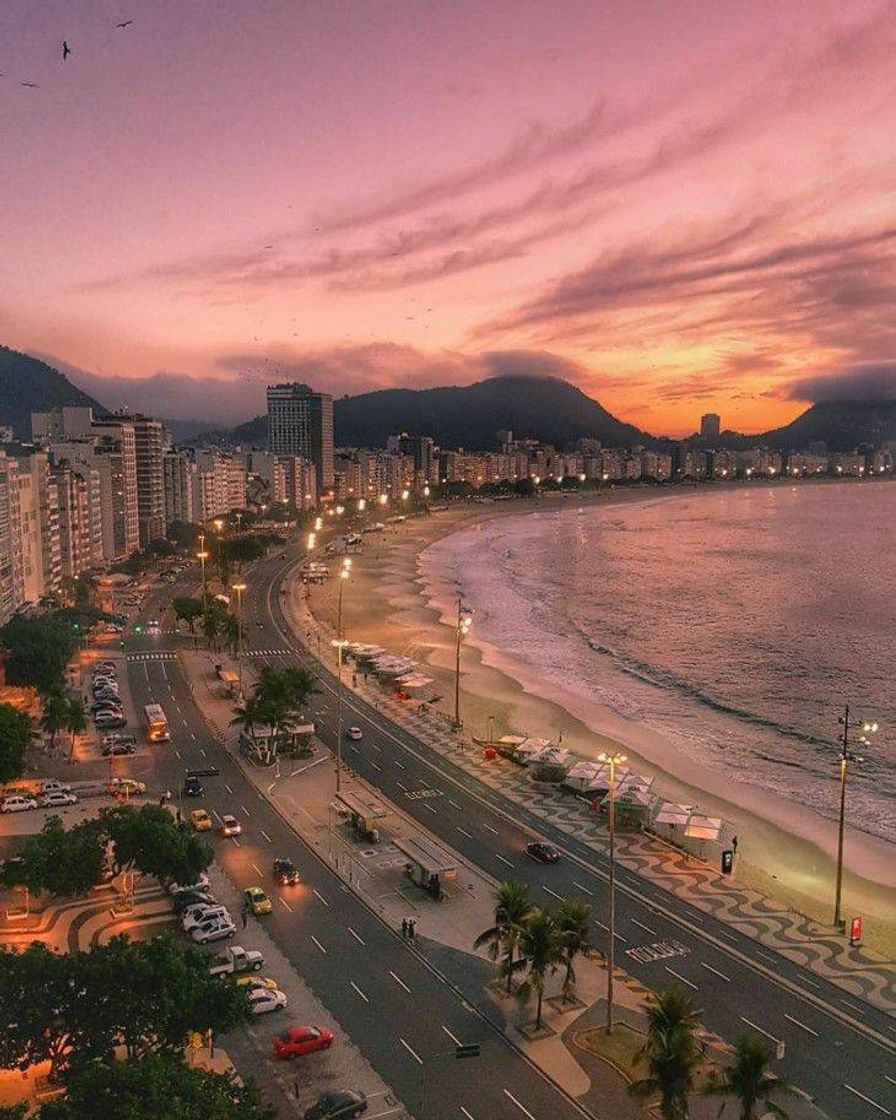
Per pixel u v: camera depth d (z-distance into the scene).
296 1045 56.50
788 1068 56.81
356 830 91.56
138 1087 41.53
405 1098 53.12
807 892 85.94
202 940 69.12
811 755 129.50
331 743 121.06
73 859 68.69
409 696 146.38
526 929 60.50
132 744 114.25
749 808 107.88
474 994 64.06
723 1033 60.25
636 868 85.81
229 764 111.12
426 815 97.19
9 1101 49.62
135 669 158.25
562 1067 56.25
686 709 151.50
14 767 95.50
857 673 176.12
